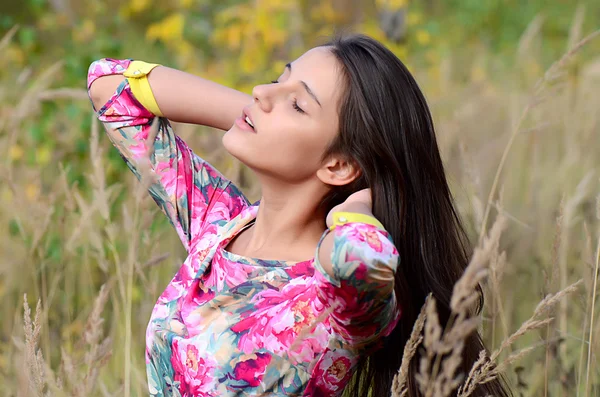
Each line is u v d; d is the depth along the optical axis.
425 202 2.16
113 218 4.07
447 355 2.29
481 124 5.97
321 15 6.70
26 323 2.23
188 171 2.45
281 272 2.10
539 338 3.02
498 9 11.32
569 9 11.38
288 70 2.20
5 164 3.74
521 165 4.84
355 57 2.09
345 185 2.18
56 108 4.89
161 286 3.64
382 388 2.29
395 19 6.72
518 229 4.09
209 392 2.05
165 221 3.79
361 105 2.07
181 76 2.47
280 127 2.09
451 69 7.82
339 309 1.85
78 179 4.50
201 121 2.48
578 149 4.72
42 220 3.44
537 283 3.74
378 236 1.80
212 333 2.07
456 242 2.25
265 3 5.98
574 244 3.81
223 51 6.83
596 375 3.06
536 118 4.92
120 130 2.46
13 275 3.78
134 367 3.11
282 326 1.99
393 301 1.90
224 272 2.15
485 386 2.37
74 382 2.40
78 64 5.12
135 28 7.68
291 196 2.18
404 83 2.12
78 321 3.65
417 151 2.13
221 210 2.41
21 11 7.34
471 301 1.74
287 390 2.01
